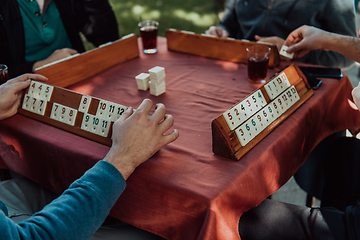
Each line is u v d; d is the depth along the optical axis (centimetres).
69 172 101
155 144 87
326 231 98
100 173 79
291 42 149
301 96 117
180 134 101
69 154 96
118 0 518
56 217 71
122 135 84
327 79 134
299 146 112
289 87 112
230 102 119
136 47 164
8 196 116
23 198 117
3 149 118
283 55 147
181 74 145
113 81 141
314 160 158
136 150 84
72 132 104
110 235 100
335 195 130
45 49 185
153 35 165
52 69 129
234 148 88
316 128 125
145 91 131
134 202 89
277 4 175
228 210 80
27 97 115
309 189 163
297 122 106
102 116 98
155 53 171
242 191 82
